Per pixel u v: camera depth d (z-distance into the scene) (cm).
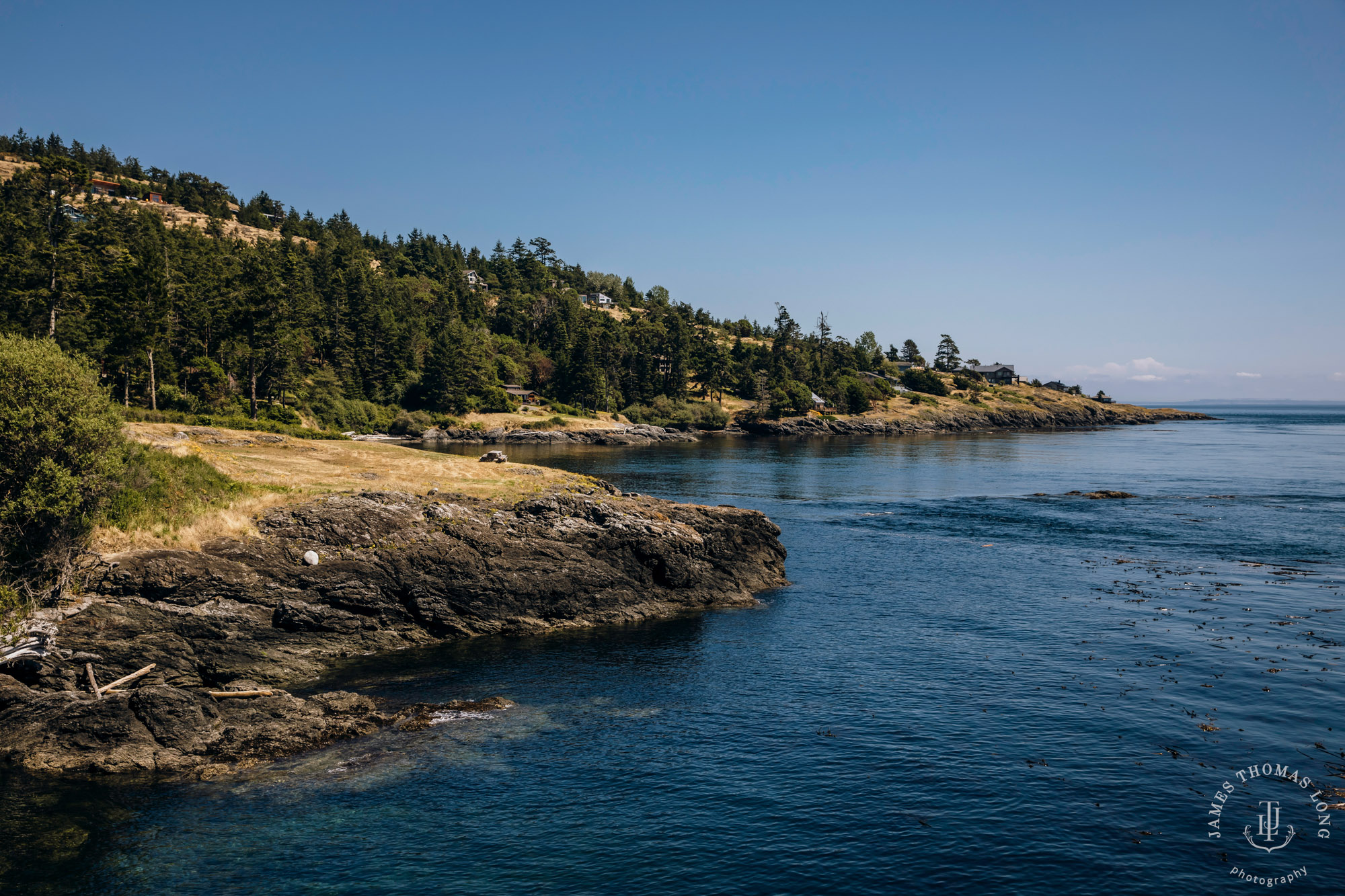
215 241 19012
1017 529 6256
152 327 8919
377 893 1689
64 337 8725
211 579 3216
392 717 2603
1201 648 3291
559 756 2350
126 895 1675
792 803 2067
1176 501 7669
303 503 3831
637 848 1866
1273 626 3591
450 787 2152
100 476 3122
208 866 1781
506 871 1769
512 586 3750
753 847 1867
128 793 2091
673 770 2259
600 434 16150
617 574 4016
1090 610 3931
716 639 3556
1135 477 9775
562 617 3806
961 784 2155
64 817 1975
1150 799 2073
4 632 2648
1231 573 4709
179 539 3328
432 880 1734
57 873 1748
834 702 2769
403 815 2008
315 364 15512
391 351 16338
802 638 3556
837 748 2391
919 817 1992
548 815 2009
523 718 2638
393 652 3378
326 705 2558
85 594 2962
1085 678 2953
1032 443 16388
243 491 3906
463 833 1923
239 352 11519
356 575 3531
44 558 2912
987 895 1686
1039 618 3794
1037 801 2066
